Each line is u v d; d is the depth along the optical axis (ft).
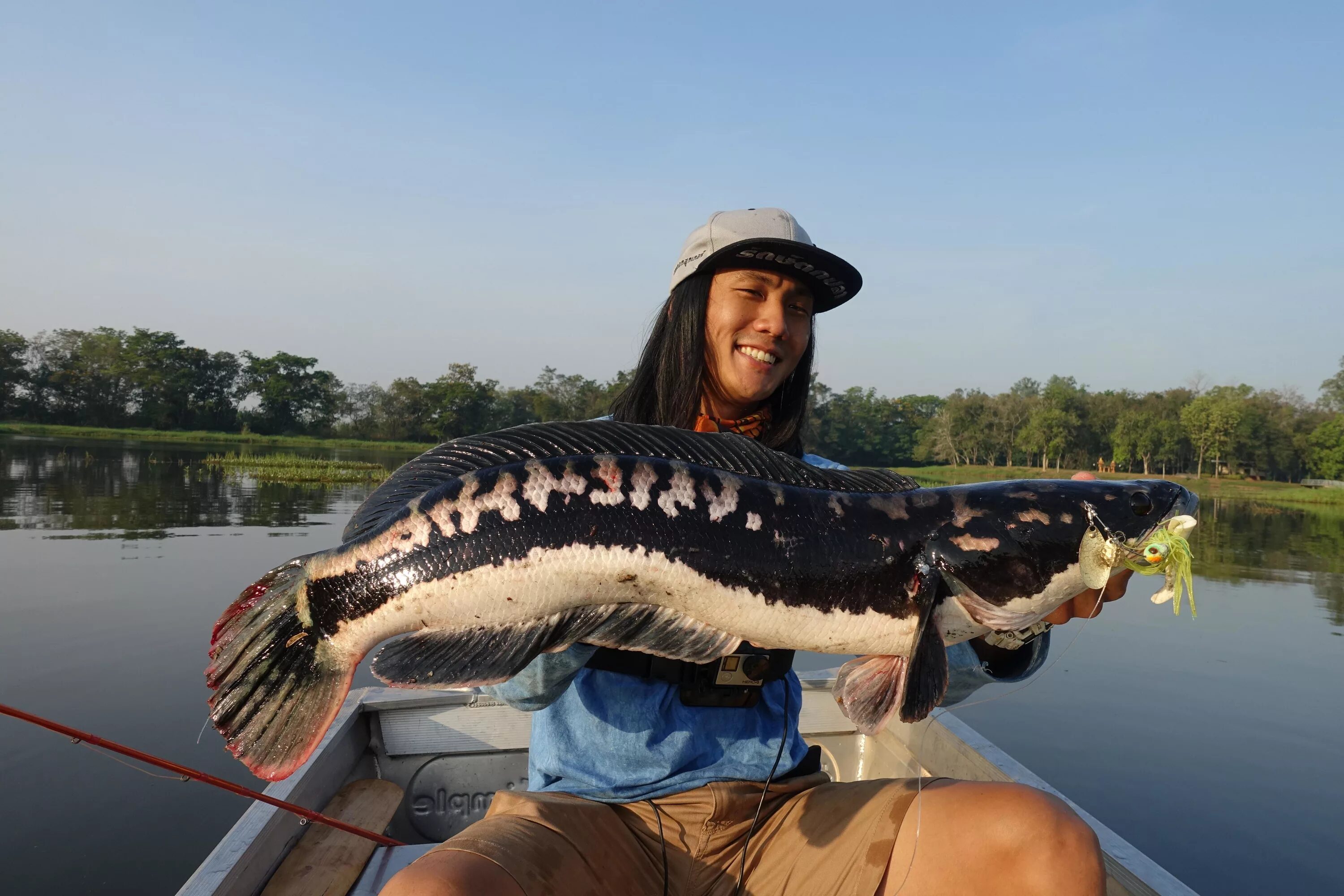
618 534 7.23
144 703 21.72
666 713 7.56
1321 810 18.79
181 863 14.12
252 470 124.77
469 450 7.42
